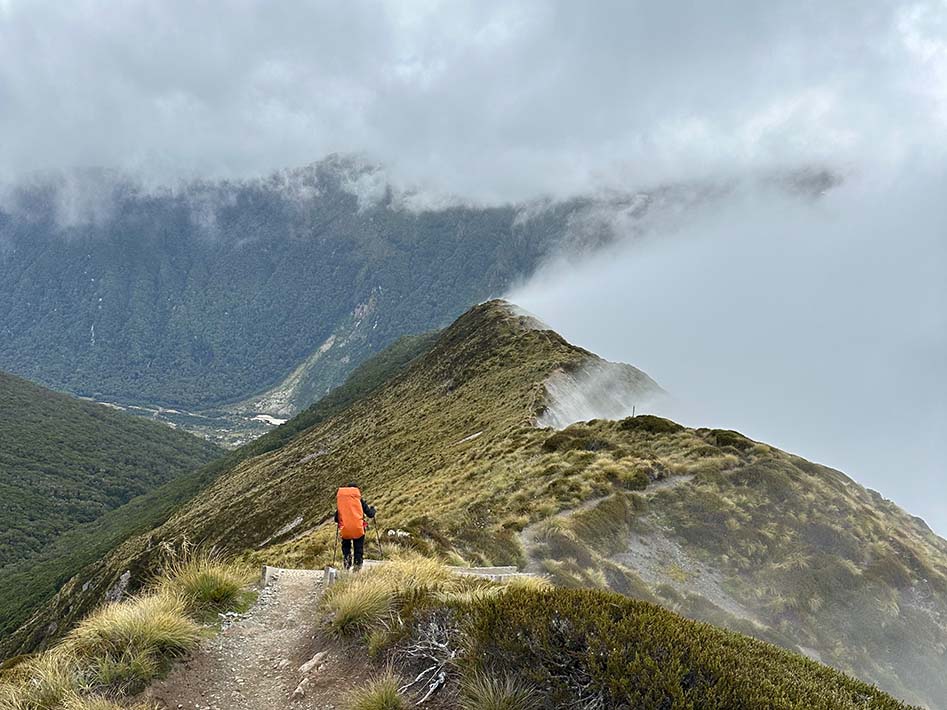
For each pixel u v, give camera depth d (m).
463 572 13.84
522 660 6.66
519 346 93.25
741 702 5.61
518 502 25.06
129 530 151.00
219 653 8.33
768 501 27.53
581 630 6.64
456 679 6.94
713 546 24.25
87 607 81.88
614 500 25.20
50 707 6.73
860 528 26.89
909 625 22.44
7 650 96.25
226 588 10.02
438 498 30.34
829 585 23.09
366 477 62.41
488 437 46.44
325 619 8.97
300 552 20.23
